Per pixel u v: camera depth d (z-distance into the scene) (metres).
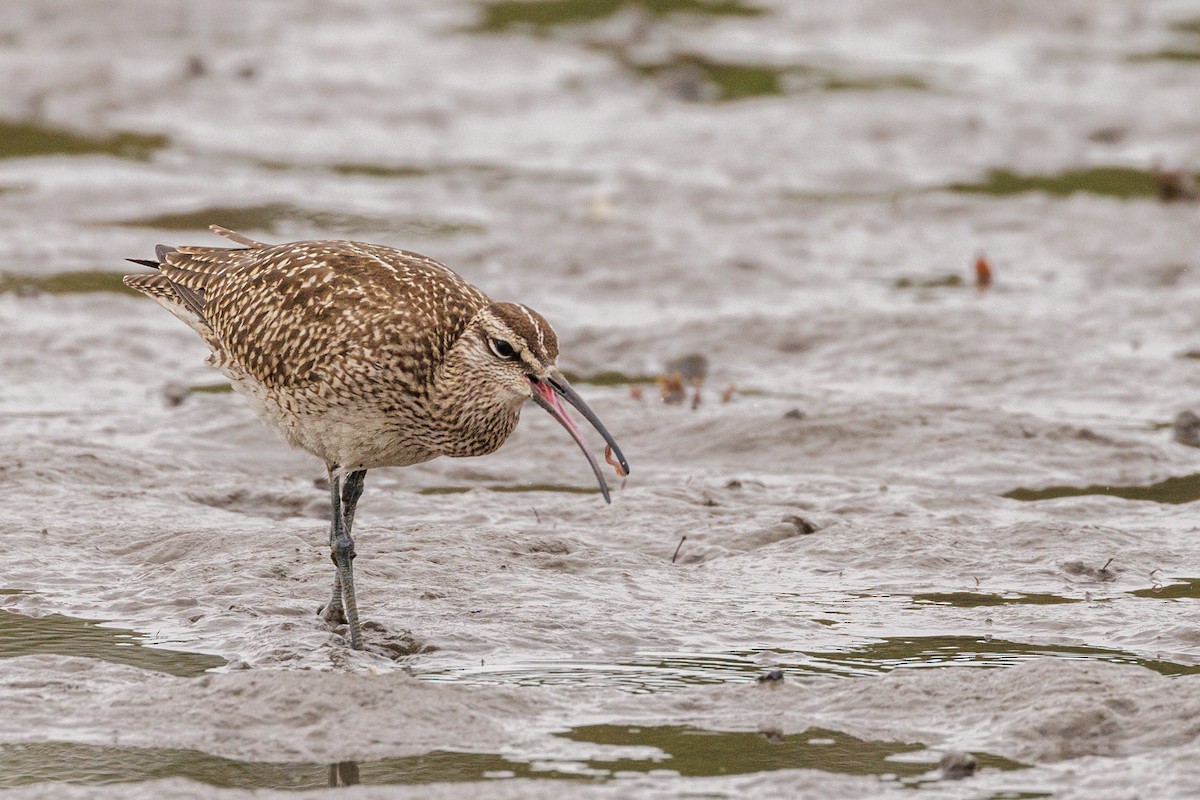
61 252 21.92
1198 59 34.84
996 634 11.17
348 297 10.96
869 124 29.19
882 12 38.31
